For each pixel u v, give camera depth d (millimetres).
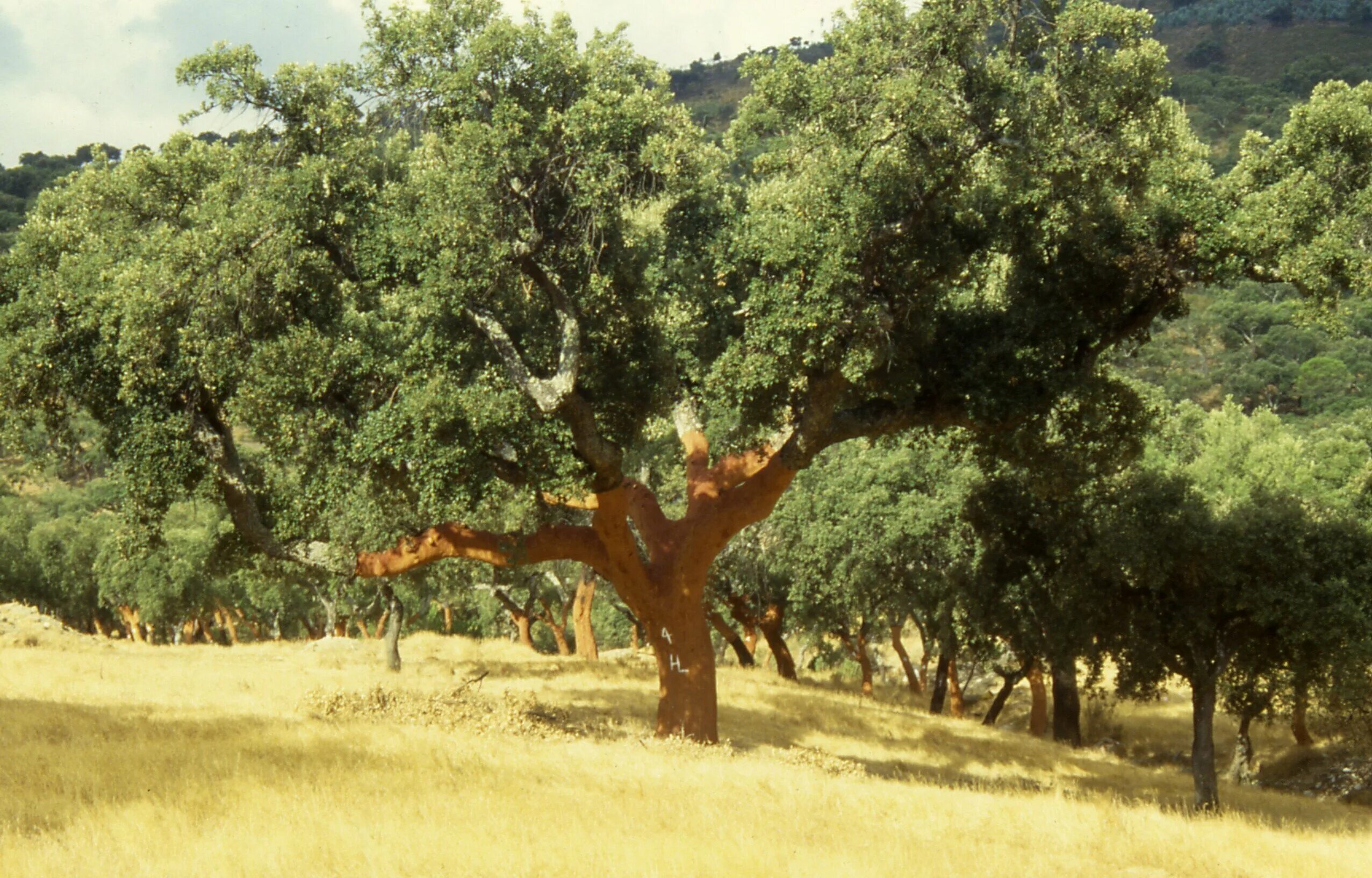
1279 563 18328
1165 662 19703
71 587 64875
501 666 32594
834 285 14492
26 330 15961
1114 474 19953
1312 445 36562
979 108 14773
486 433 15039
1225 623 19406
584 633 38906
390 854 8570
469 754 14148
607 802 11781
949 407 17203
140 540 16859
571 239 16062
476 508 15797
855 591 32219
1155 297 16609
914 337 16266
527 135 15281
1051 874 10539
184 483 16266
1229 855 12789
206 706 18516
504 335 15344
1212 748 19438
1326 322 14750
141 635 67312
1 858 8008
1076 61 14938
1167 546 18688
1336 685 18672
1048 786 21250
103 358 15883
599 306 16391
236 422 15352
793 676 39281
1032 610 26750
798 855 9766
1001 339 16609
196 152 16547
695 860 9109
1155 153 15523
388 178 16578
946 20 14406
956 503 29281
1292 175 14828
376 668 30750
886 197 14719
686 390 19250
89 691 20172
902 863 9898
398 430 14789
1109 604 20359
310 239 15992
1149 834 13594
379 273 15758
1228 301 106625
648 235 16750
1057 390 16453
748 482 18344
